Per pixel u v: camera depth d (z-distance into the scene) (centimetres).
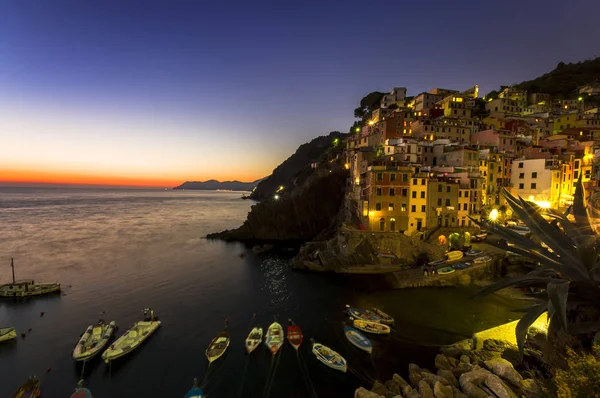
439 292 4759
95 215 16012
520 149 7856
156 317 4200
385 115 10581
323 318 4119
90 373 3038
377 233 5756
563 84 13338
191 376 2989
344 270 5819
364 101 14012
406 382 2616
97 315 4297
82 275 6069
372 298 4681
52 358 3284
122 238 9812
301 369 3053
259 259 7506
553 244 1081
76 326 3981
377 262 5691
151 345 3506
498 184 6994
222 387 2844
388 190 5919
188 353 3353
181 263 7056
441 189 5991
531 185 6812
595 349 1034
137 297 4959
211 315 4281
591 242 1000
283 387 2831
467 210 6128
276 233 10294
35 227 11606
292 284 5481
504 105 10600
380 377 2909
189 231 11425
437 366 2902
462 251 5584
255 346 3378
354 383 2856
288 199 10444
